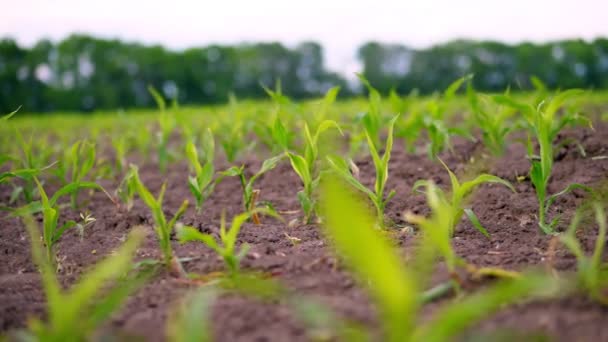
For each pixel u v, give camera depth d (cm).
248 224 296
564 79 2898
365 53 3262
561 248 221
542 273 188
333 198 95
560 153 381
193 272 215
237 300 174
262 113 502
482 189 333
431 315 160
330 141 482
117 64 3519
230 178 422
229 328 156
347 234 100
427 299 163
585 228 245
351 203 96
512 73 3078
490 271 180
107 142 769
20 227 317
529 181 339
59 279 222
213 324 158
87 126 1030
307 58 3778
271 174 420
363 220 98
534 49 3003
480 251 224
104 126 932
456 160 415
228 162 484
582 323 146
